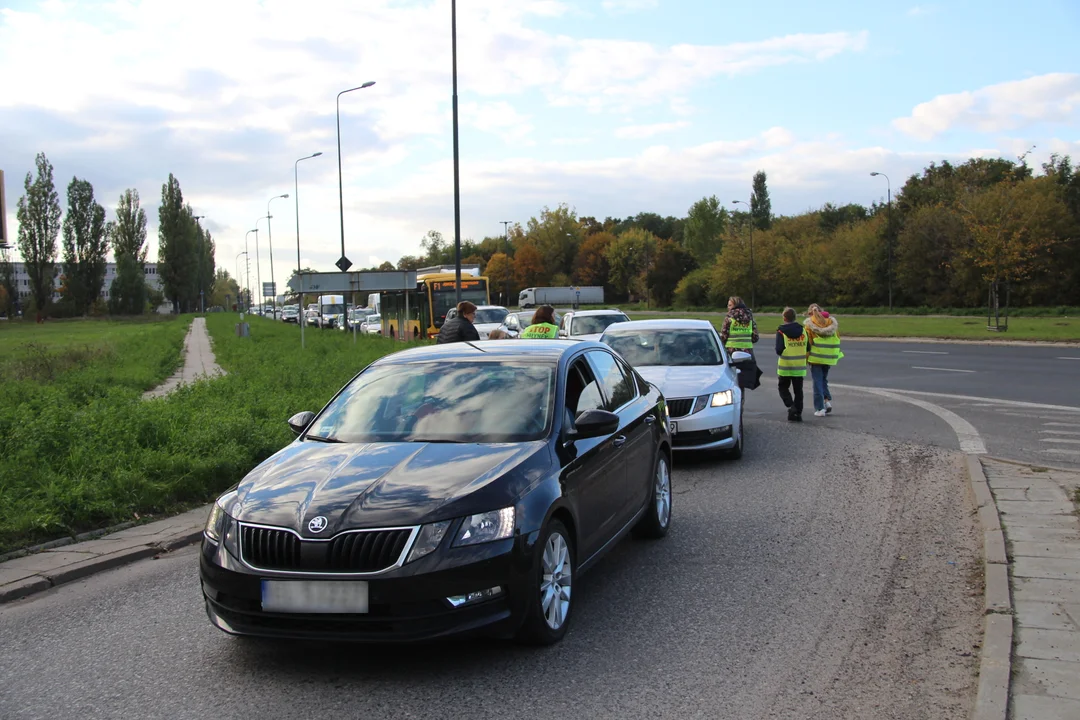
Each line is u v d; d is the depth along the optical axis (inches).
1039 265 2229.3
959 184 3095.5
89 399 617.9
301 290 1374.3
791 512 301.4
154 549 276.1
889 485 338.0
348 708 156.3
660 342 450.0
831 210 4480.8
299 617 164.1
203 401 537.0
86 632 202.7
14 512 286.7
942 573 227.8
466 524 167.6
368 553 163.2
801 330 524.4
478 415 209.6
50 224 4028.1
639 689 161.3
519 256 4849.9
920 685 160.7
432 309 1446.9
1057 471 339.9
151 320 3976.4
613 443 228.1
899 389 685.9
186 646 191.0
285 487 181.5
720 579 229.1
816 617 198.5
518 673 169.9
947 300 2568.9
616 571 239.0
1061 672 157.3
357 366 800.9
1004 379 730.8
